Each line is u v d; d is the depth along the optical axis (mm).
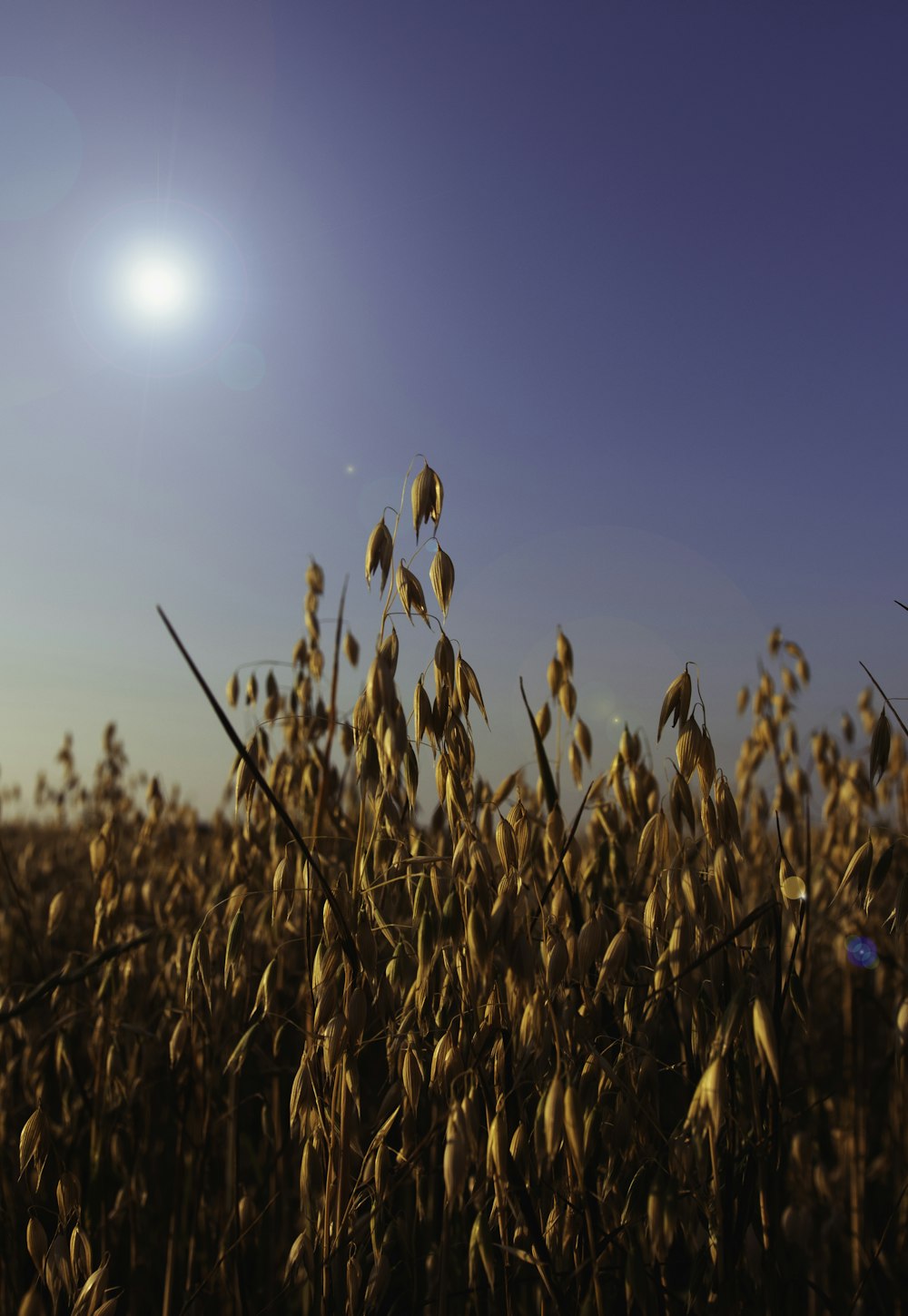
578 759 2723
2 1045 3029
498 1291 2057
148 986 3477
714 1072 1621
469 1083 1922
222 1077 2943
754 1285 1860
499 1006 1878
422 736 2016
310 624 3350
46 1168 2480
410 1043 1918
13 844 6746
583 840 2865
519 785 2096
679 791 1999
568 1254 1926
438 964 2057
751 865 3773
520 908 1822
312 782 3223
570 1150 1812
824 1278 2660
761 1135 1852
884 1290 2668
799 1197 2883
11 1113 2896
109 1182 3070
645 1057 1881
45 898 4547
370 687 1921
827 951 4285
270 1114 2842
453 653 2053
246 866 2955
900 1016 2047
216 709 1639
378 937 2230
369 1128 2072
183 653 1625
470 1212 2406
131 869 3990
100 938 2879
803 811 3688
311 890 2031
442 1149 2326
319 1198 1961
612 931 2211
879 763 2021
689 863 2045
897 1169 3115
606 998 2123
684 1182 1790
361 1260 2041
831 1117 3555
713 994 1866
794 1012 2002
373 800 2043
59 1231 2162
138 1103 3020
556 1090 1669
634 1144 1879
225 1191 3180
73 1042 2877
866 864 2049
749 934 1995
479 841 1842
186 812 5250
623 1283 1988
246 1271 2619
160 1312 2660
